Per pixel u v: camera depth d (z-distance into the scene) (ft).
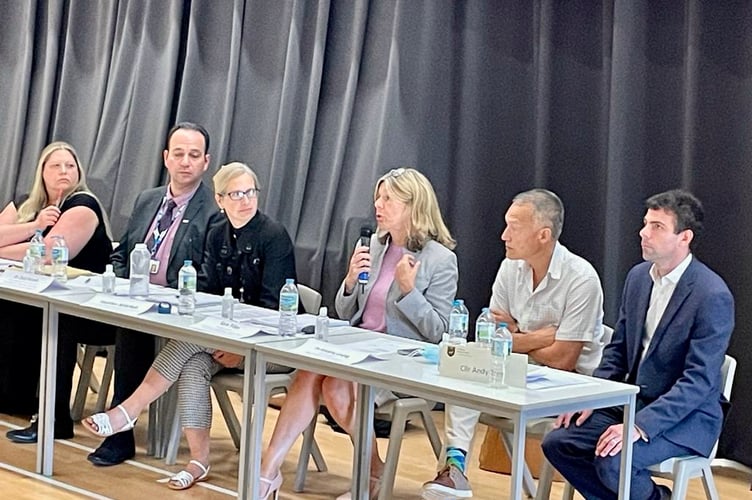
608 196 15.52
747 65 14.65
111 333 14.46
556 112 16.35
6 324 15.52
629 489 10.05
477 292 17.37
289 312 11.46
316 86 18.63
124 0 21.03
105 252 15.51
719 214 14.85
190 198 14.64
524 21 16.87
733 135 14.76
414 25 17.67
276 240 13.57
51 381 12.87
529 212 12.07
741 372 14.69
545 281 12.16
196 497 12.40
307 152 18.70
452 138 17.57
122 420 12.59
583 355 12.13
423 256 13.02
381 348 11.03
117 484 12.76
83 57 21.76
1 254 15.56
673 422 10.11
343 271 18.13
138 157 20.70
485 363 9.57
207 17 20.17
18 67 22.18
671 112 15.42
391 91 17.67
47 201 15.76
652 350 10.64
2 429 14.90
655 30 15.49
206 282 13.92
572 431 10.71
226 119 19.60
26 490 12.35
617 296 15.58
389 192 13.05
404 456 15.02
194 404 12.87
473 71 17.25
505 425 11.57
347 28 18.60
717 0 14.82
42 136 21.88
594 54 16.11
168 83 20.34
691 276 10.56
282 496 12.79
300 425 11.83
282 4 19.27
